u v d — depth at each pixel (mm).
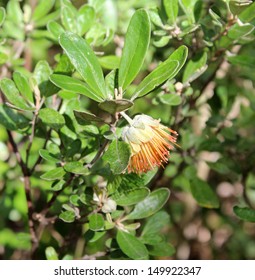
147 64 321
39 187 336
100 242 322
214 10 247
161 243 261
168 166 319
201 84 323
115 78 208
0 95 268
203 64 253
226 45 252
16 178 337
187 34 252
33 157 326
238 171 309
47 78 240
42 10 292
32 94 238
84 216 230
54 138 265
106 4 307
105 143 215
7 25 287
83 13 256
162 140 205
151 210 245
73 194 242
